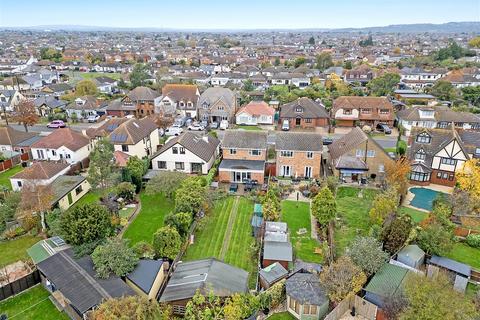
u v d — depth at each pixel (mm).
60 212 43000
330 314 29688
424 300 26984
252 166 58000
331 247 39031
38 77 149250
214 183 56281
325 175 60656
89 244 35781
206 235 43812
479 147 60500
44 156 63750
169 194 50531
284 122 90188
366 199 52094
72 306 30484
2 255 39531
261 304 31266
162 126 85062
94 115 100500
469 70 152125
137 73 140750
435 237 36969
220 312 29016
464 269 34969
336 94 117500
